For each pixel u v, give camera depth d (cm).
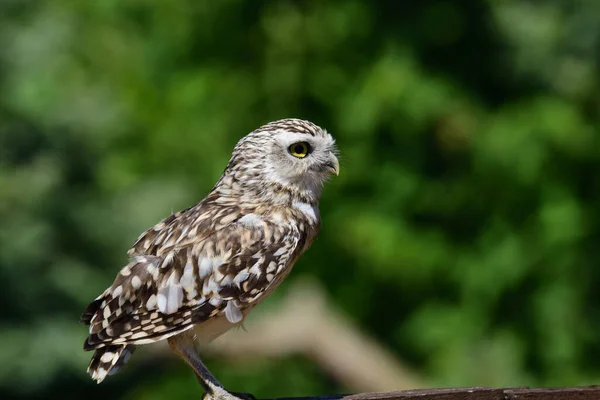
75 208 1647
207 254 765
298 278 1650
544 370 1644
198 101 1641
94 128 1666
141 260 762
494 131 1612
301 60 1633
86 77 1725
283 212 802
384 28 1623
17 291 1614
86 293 1644
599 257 1645
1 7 1766
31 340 1609
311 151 812
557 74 1705
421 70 1609
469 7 1658
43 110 1653
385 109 1571
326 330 1566
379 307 1684
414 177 1636
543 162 1622
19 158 1658
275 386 1609
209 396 765
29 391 1627
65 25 1770
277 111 1645
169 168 1664
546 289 1634
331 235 1641
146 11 1722
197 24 1661
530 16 1723
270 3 1641
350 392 1567
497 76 1698
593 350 1650
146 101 1666
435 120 1603
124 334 746
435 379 1581
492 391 705
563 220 1614
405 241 1617
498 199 1664
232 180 812
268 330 1562
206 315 757
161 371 1662
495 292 1636
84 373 1631
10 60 1734
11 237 1611
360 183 1638
